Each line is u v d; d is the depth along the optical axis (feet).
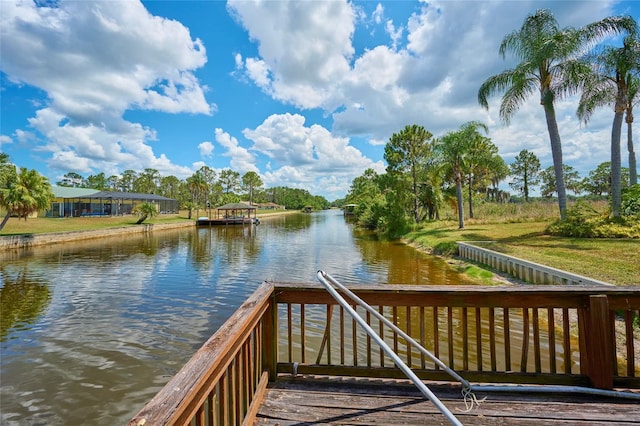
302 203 338.34
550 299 6.95
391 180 79.36
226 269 38.78
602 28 36.65
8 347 17.33
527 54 41.24
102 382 14.02
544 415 6.02
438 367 7.33
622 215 37.09
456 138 60.75
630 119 45.70
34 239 60.18
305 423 5.87
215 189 251.19
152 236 83.20
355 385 7.16
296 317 20.93
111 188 246.88
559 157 41.32
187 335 18.83
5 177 57.16
